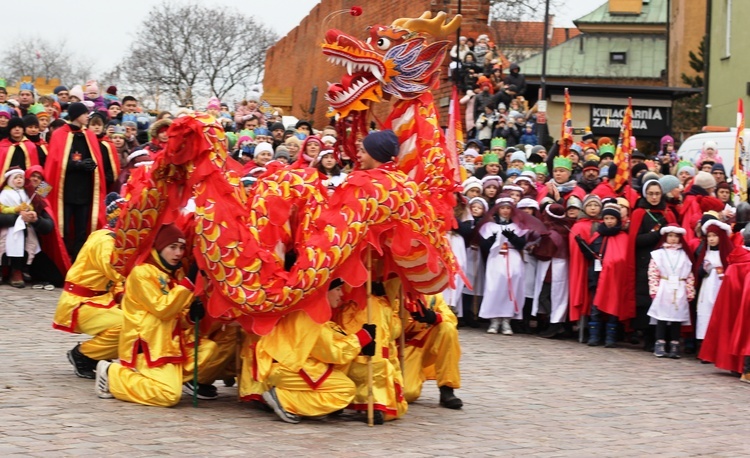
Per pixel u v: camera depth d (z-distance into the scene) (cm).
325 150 1265
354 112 870
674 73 4725
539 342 1290
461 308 1362
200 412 793
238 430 739
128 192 816
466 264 1354
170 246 810
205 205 760
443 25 862
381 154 800
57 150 1437
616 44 5209
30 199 1396
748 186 1606
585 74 5091
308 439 725
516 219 1335
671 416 874
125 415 762
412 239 786
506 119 1853
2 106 1442
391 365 805
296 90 3500
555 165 1470
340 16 2872
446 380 855
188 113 772
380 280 821
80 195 1449
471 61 1956
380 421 790
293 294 756
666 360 1202
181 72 4819
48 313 1222
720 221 1228
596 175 1448
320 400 774
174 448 675
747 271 1108
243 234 761
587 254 1281
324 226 767
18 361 949
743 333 1080
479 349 1197
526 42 4781
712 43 3378
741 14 3152
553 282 1320
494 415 843
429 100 862
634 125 2469
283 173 799
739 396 989
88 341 883
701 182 1308
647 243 1251
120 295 898
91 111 1731
